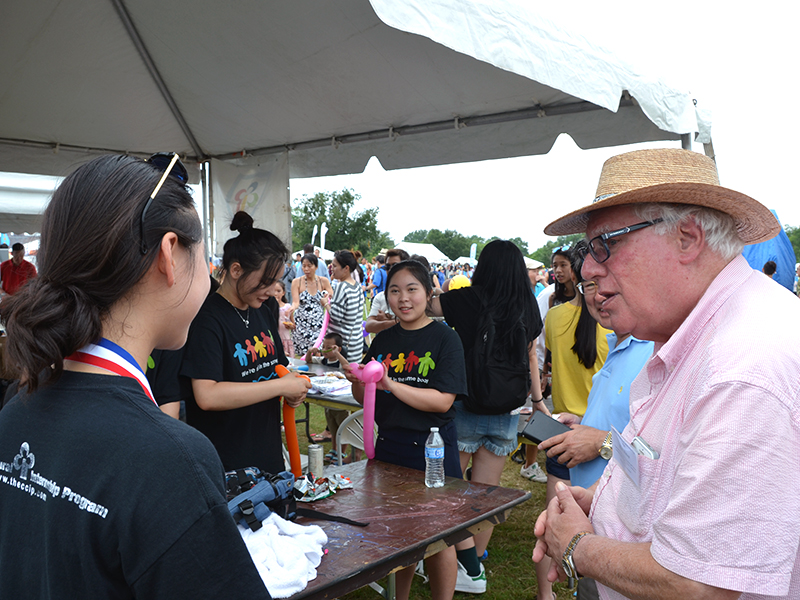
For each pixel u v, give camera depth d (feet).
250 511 4.71
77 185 2.35
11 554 2.32
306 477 6.72
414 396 7.51
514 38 7.13
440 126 12.36
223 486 2.34
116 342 2.39
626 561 3.16
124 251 2.27
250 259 6.73
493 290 9.48
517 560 10.86
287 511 5.30
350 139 13.79
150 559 2.05
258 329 7.28
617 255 3.58
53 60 10.55
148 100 12.86
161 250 2.39
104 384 2.29
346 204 152.25
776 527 2.61
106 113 13.12
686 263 3.40
